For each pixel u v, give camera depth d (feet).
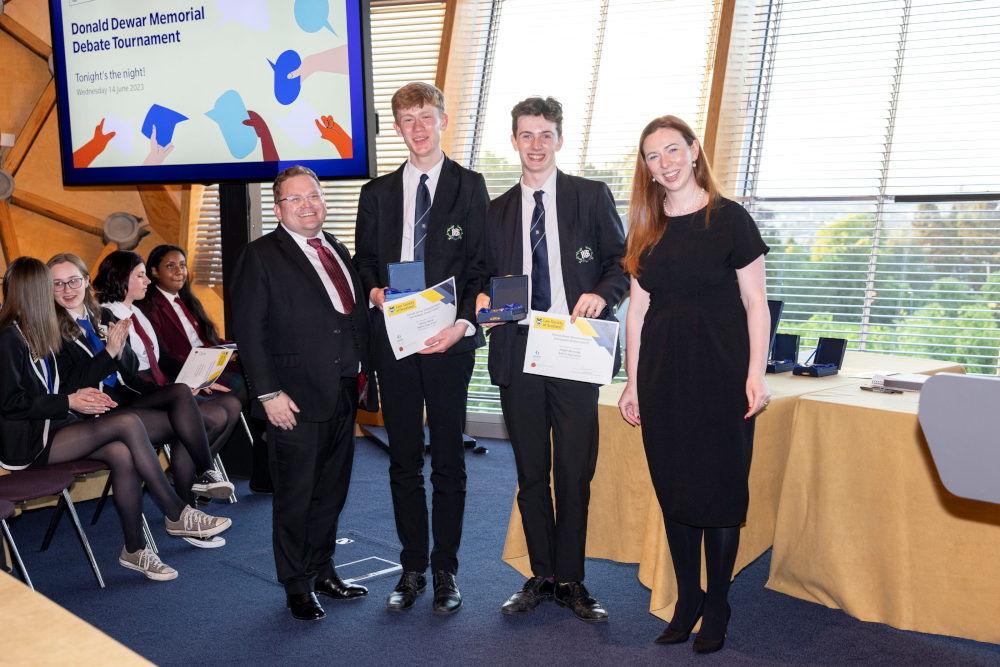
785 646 7.47
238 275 7.73
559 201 7.67
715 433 6.81
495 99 17.37
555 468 7.89
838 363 10.75
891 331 14.52
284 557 8.09
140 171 13.29
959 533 7.43
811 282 15.17
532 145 7.45
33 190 16.30
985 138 13.97
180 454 10.91
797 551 8.59
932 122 14.37
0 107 16.06
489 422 17.54
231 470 14.20
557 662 7.11
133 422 9.55
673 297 7.02
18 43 16.20
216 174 12.71
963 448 2.13
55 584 9.19
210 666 7.06
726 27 15.06
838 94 15.11
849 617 8.18
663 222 7.04
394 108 7.76
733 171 15.61
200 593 8.89
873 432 7.80
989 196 13.75
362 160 11.75
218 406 12.10
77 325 10.07
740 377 6.79
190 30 12.48
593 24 16.83
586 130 16.31
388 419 8.11
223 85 12.40
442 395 7.99
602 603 8.52
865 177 14.76
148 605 8.53
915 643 7.56
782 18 15.62
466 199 7.98
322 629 7.84
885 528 7.82
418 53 17.10
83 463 9.29
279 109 12.10
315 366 7.71
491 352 7.80
